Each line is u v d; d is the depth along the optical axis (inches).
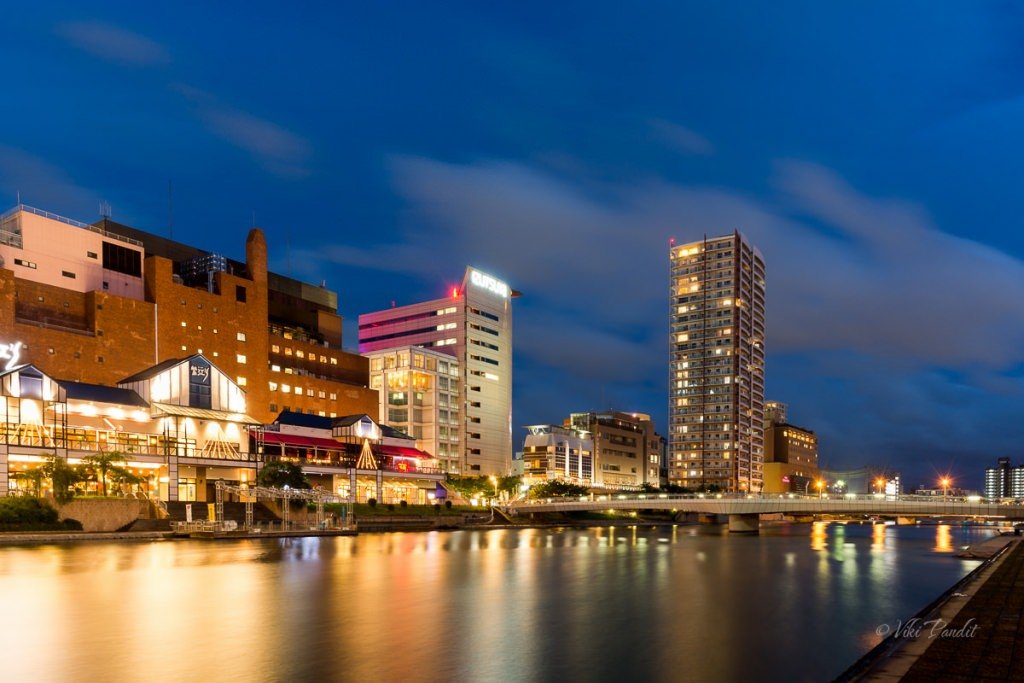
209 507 4158.5
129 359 5034.5
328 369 6988.2
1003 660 825.5
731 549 3580.2
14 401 3922.2
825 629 1331.2
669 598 1720.0
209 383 5049.2
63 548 3019.2
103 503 3708.2
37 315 4699.8
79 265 5049.2
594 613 1485.0
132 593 1694.1
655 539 4562.0
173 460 4517.7
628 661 1062.4
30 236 4820.4
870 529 7263.8
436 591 1784.0
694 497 6043.3
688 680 963.3
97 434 4352.9
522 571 2310.5
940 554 3257.9
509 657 1074.7
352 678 948.0
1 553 2758.4
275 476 4660.4
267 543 3506.4
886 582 2096.5
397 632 1247.5
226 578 2000.5
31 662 1021.2
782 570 2445.9
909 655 864.9
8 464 3757.4
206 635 1206.9
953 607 1224.8
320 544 3528.5
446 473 6875.0
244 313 5959.6
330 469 5556.1
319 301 7480.3
